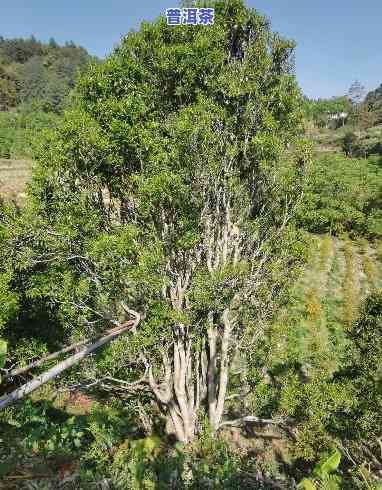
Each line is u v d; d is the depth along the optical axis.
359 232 50.34
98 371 11.55
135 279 9.51
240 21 10.22
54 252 9.84
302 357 22.52
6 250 9.67
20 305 11.16
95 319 11.73
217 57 9.70
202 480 7.74
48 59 158.25
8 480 6.47
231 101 10.36
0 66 135.62
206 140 9.48
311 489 4.32
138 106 9.43
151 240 10.38
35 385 3.39
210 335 12.24
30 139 10.56
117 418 11.59
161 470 7.66
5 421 8.91
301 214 12.54
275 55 10.71
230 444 14.17
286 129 11.19
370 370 12.98
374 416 12.69
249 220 11.95
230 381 15.05
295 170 11.56
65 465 7.49
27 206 10.08
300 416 12.87
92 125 9.09
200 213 10.52
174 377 12.12
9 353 10.99
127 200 10.89
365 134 97.56
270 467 13.10
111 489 6.93
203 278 10.51
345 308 29.83
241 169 11.30
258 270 11.69
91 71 9.90
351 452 14.09
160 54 9.52
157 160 9.17
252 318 12.75
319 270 38.47
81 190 9.88
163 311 10.41
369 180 54.56
